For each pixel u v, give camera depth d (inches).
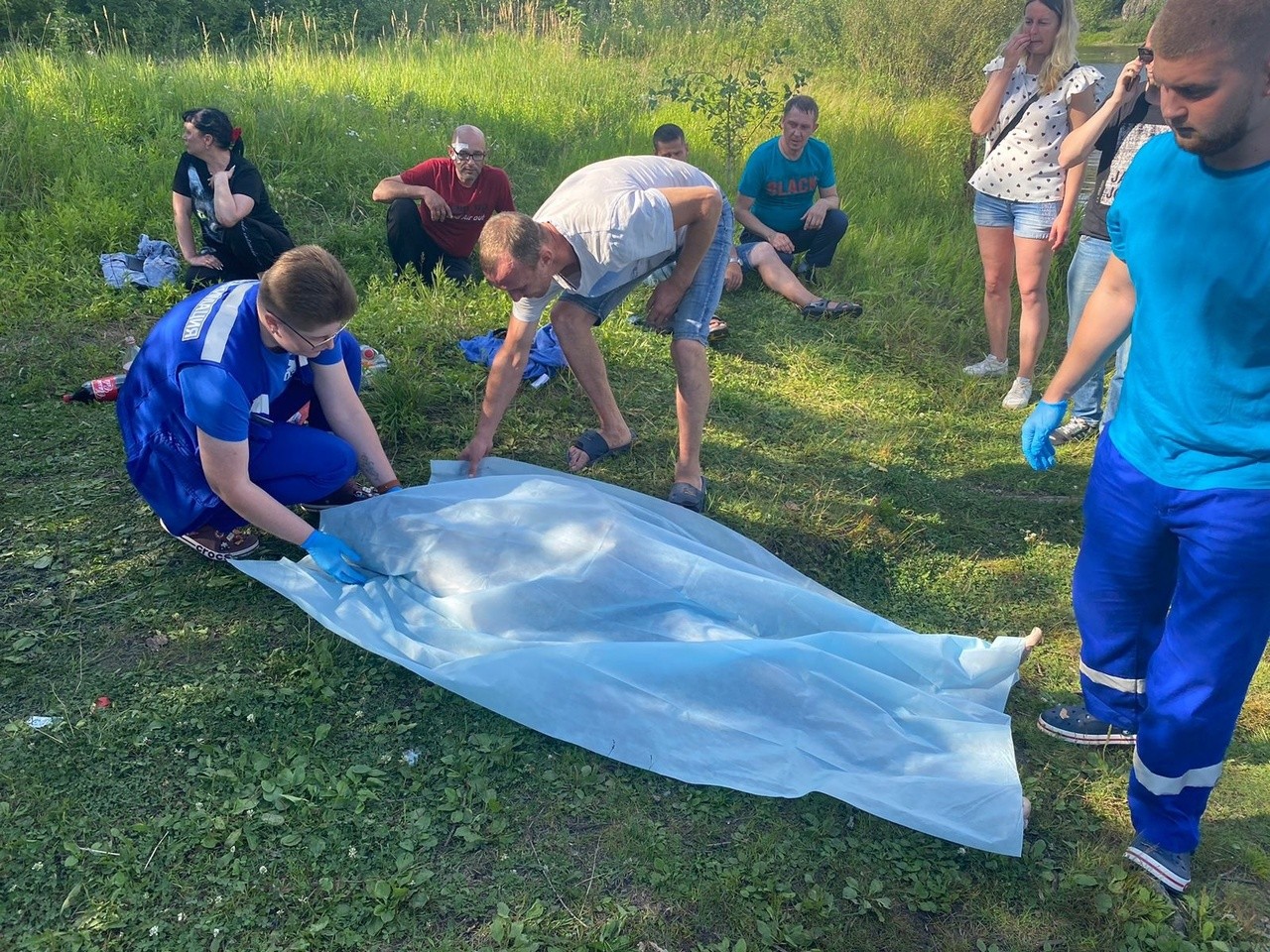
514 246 137.6
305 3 622.5
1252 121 84.4
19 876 100.8
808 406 216.1
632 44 650.8
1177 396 95.7
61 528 151.7
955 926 104.3
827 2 690.8
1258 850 113.5
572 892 104.2
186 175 224.5
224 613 137.6
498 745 120.0
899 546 169.8
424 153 322.0
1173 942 102.2
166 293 224.1
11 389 186.5
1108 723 121.9
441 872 105.1
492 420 163.2
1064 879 109.7
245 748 117.1
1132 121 178.5
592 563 135.6
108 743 116.2
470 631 132.2
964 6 620.1
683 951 99.3
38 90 321.4
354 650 132.5
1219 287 89.0
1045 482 193.6
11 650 128.7
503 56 521.0
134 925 97.1
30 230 238.1
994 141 212.4
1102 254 185.9
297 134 316.2
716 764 117.4
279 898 100.7
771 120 414.6
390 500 144.3
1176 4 83.9
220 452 127.6
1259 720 133.0
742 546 157.0
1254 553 93.4
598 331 225.6
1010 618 155.0
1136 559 106.4
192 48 569.6
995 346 234.8
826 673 127.2
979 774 117.5
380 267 255.4
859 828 114.1
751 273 270.8
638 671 124.2
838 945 101.2
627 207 144.1
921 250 303.4
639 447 187.9
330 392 148.9
